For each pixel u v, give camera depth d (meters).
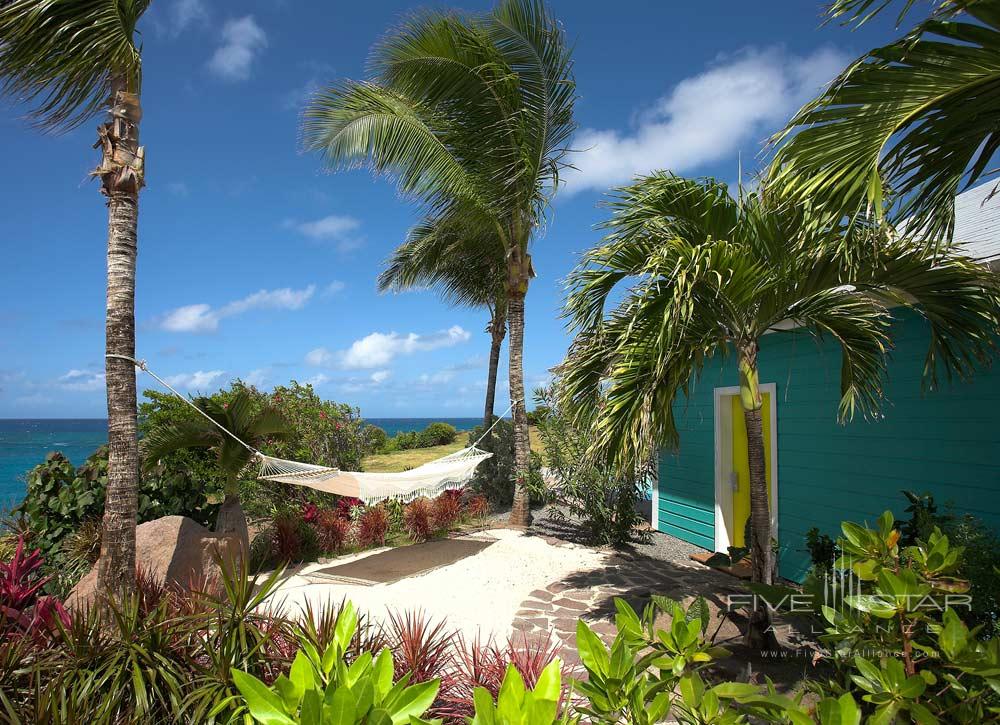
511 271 9.12
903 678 1.40
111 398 3.91
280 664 2.61
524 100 8.05
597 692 1.34
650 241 4.21
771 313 4.09
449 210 8.62
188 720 2.27
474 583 6.17
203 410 6.32
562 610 5.30
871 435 5.35
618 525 7.93
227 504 6.44
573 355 4.66
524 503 9.20
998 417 4.33
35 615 3.00
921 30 2.12
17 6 3.45
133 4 4.01
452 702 2.78
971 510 4.46
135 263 4.07
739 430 7.40
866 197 2.55
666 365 3.69
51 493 6.20
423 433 28.33
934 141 2.48
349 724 0.99
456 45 7.37
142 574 4.21
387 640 3.32
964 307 3.83
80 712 2.20
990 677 1.38
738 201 3.79
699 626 1.52
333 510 8.96
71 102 3.92
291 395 10.81
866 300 4.20
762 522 4.12
